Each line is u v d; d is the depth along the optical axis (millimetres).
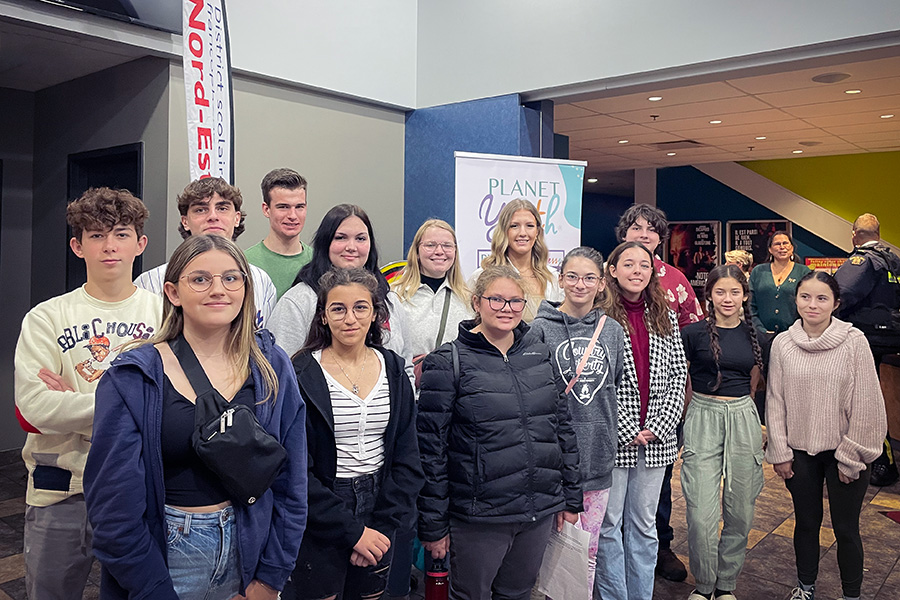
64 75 4746
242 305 1627
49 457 2041
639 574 2797
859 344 2803
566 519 2414
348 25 5164
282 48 4711
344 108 5273
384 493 2076
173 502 1519
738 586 3189
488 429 2215
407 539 2826
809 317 2889
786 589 3166
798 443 2893
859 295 4891
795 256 5629
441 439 2260
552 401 2346
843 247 9258
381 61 5441
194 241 1583
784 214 9641
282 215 2971
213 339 1612
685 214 10469
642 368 2814
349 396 2033
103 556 1428
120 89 4480
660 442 2781
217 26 3490
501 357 2348
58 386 1941
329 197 5191
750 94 5949
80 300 2105
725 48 4250
